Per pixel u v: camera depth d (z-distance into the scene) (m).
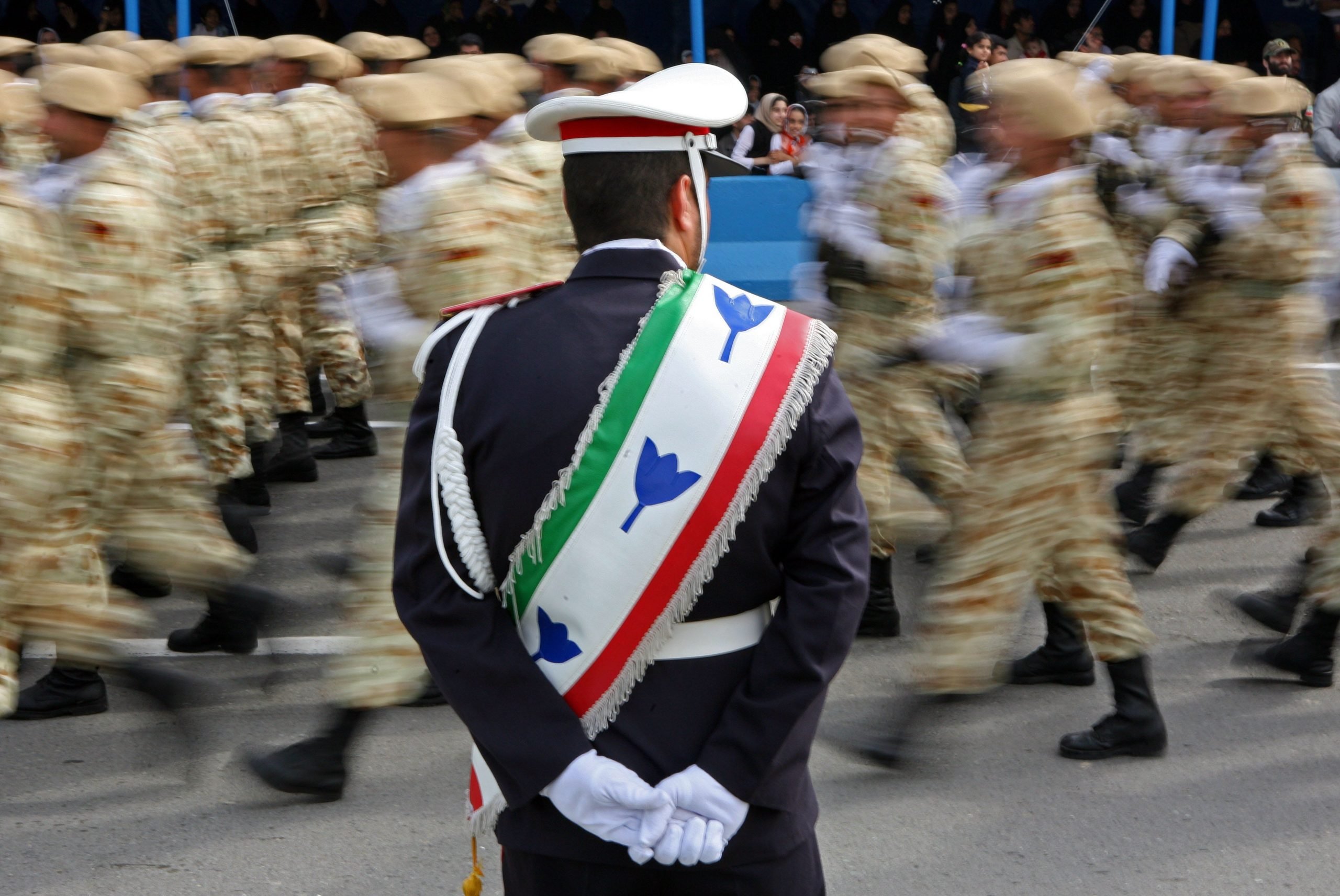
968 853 3.22
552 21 11.22
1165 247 4.55
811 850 1.64
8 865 3.15
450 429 1.58
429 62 3.83
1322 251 4.45
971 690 3.39
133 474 3.46
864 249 4.21
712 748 1.52
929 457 4.39
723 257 8.02
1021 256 3.16
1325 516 5.20
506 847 1.62
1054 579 3.70
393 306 3.50
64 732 3.83
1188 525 5.67
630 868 1.55
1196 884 3.08
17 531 3.13
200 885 3.08
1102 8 10.87
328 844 3.26
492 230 3.29
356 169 5.75
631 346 1.54
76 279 3.16
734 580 1.56
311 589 4.95
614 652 1.54
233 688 4.11
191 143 4.99
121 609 3.35
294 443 6.20
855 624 1.55
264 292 5.23
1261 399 4.61
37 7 11.55
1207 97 4.88
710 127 1.60
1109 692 4.09
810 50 11.60
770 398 1.53
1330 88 9.77
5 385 3.11
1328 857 3.19
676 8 11.83
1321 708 3.98
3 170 3.08
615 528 1.52
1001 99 3.20
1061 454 3.26
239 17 11.41
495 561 1.58
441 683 1.57
